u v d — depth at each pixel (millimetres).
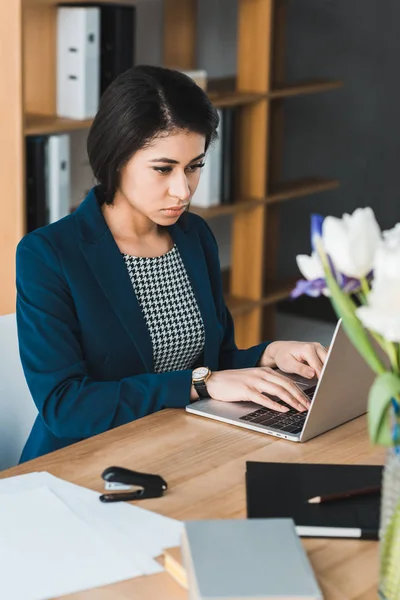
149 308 2088
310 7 4922
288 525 1241
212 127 2002
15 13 2857
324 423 1720
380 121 4938
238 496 1459
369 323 1025
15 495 1438
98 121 1982
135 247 2100
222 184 3863
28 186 3107
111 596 1184
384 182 5012
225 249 4586
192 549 1168
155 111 1915
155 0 3967
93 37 3195
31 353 1902
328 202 5133
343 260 1098
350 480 1495
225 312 2326
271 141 4598
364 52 4875
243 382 1872
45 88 3291
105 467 1559
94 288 1974
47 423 1887
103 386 1879
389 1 4762
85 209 2027
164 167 1950
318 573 1245
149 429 1737
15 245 3061
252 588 1088
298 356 2076
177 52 4125
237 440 1688
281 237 5195
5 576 1218
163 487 1455
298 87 4148
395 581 1154
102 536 1322
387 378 1109
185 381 1876
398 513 1146
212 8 4293
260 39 3879
